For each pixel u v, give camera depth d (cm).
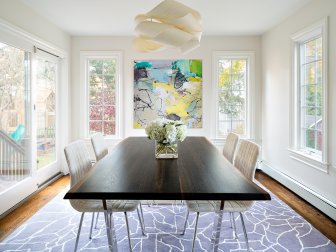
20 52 299
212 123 447
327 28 262
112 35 436
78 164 199
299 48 334
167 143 203
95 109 453
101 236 220
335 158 254
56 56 399
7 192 268
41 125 363
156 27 156
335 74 252
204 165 179
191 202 183
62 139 421
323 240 212
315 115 305
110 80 452
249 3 308
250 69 444
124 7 319
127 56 443
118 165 179
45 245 204
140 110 446
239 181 141
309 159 296
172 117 446
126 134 448
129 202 184
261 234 222
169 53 443
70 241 211
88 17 353
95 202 183
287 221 247
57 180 394
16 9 287
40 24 341
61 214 266
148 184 136
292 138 339
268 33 413
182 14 157
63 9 324
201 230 230
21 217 259
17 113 294
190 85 445
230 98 455
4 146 269
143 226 228
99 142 281
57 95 408
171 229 232
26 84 312
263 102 438
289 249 198
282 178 365
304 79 329
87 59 450
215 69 444
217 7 319
